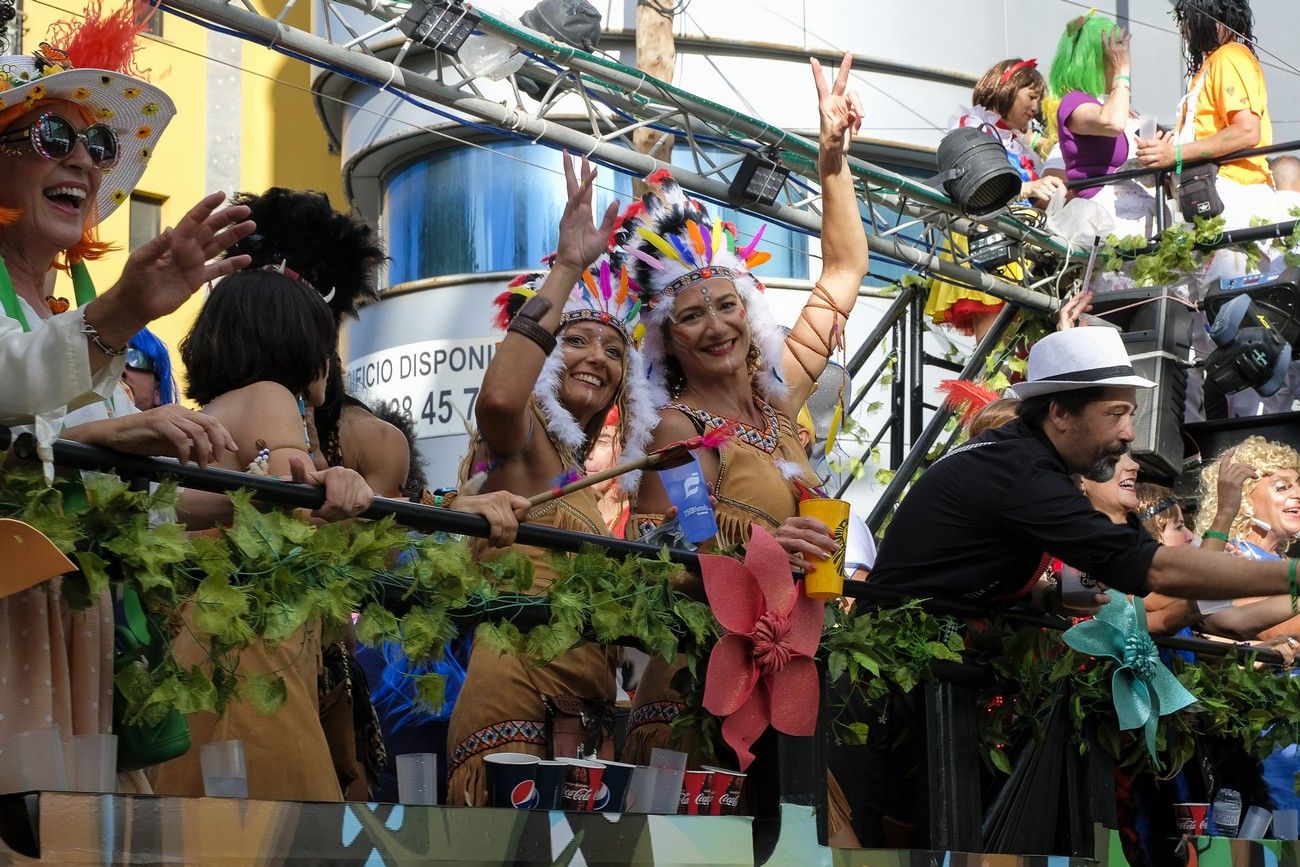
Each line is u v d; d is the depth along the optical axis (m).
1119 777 4.45
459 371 10.55
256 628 2.51
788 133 6.25
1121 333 6.86
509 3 8.09
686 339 3.84
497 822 2.75
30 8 7.11
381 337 10.87
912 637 3.64
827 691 3.54
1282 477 5.70
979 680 3.81
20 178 2.62
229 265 2.38
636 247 3.88
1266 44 9.81
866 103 10.52
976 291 7.36
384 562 2.79
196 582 2.51
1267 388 6.70
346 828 2.55
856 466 7.18
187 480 2.50
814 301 4.35
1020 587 3.87
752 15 10.27
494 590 2.96
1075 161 7.35
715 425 3.72
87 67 2.86
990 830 3.85
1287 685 4.67
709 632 3.26
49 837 2.19
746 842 3.13
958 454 3.88
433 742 3.93
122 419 2.40
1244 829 4.63
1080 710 3.99
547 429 3.60
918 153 10.63
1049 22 10.85
